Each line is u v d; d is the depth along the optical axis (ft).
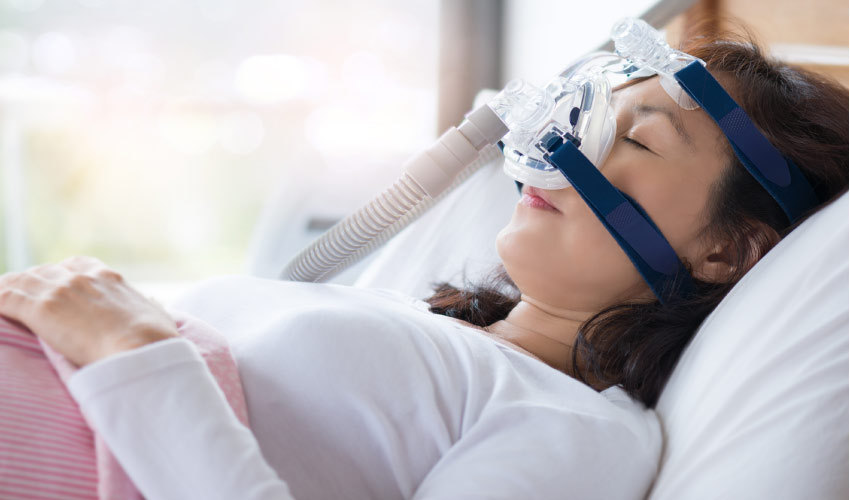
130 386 2.29
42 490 2.32
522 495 2.53
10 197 10.62
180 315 2.98
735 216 3.38
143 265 11.40
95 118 10.64
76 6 10.09
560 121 3.28
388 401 2.73
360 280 5.45
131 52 10.37
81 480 2.39
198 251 11.50
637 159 3.35
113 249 11.22
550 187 3.34
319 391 2.75
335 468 2.77
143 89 10.59
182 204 11.25
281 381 2.81
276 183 11.10
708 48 3.63
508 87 3.31
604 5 6.11
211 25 10.32
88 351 2.47
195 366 2.40
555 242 3.41
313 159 9.18
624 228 3.27
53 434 2.40
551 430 2.69
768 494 2.49
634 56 3.46
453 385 2.82
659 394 3.37
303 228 9.17
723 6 4.81
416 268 5.17
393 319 2.95
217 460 2.26
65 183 10.80
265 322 3.20
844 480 2.47
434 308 4.05
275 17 10.22
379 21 9.87
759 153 3.28
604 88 3.34
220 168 11.12
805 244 3.08
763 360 2.80
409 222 4.00
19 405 2.40
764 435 2.61
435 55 9.70
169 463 2.26
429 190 3.37
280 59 10.39
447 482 2.56
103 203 11.03
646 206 3.33
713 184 3.36
